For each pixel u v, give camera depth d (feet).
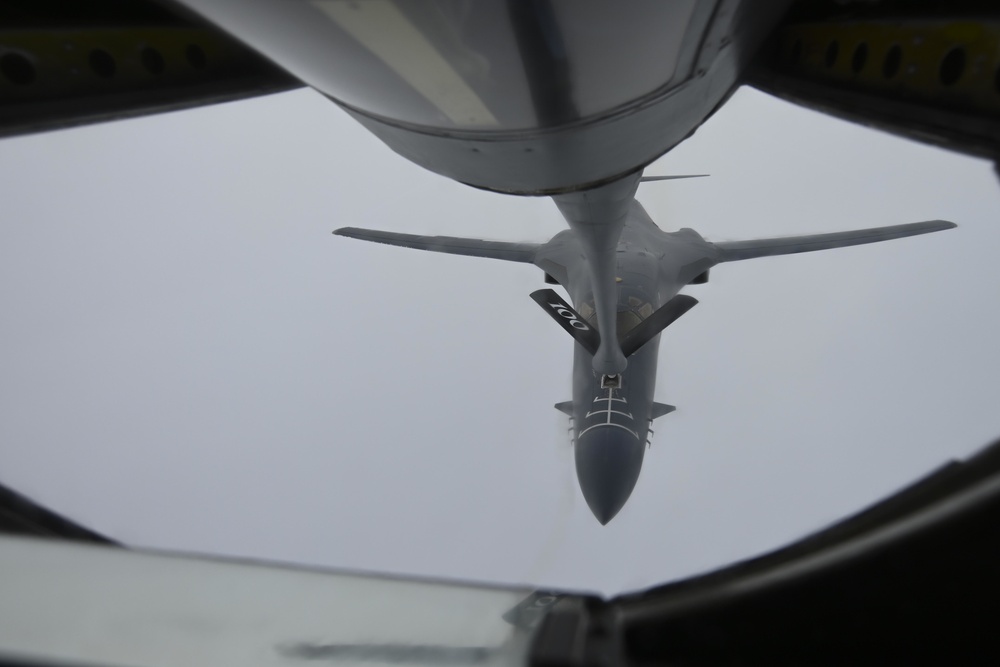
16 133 44.65
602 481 118.93
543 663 11.35
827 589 12.94
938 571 12.51
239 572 12.03
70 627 10.26
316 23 21.18
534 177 30.19
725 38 28.99
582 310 123.34
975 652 12.75
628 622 13.00
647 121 29.09
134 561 11.93
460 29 20.59
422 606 12.09
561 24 21.02
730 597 13.01
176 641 10.28
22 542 12.10
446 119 26.55
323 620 11.32
